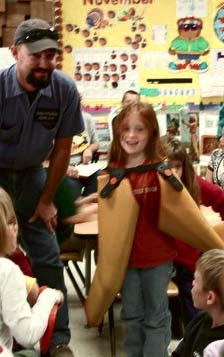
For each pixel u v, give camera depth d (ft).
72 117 8.50
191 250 8.98
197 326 5.96
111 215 7.42
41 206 8.72
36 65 7.61
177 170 8.49
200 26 16.81
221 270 5.69
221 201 9.71
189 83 17.08
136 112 7.18
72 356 8.76
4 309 5.67
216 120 17.16
